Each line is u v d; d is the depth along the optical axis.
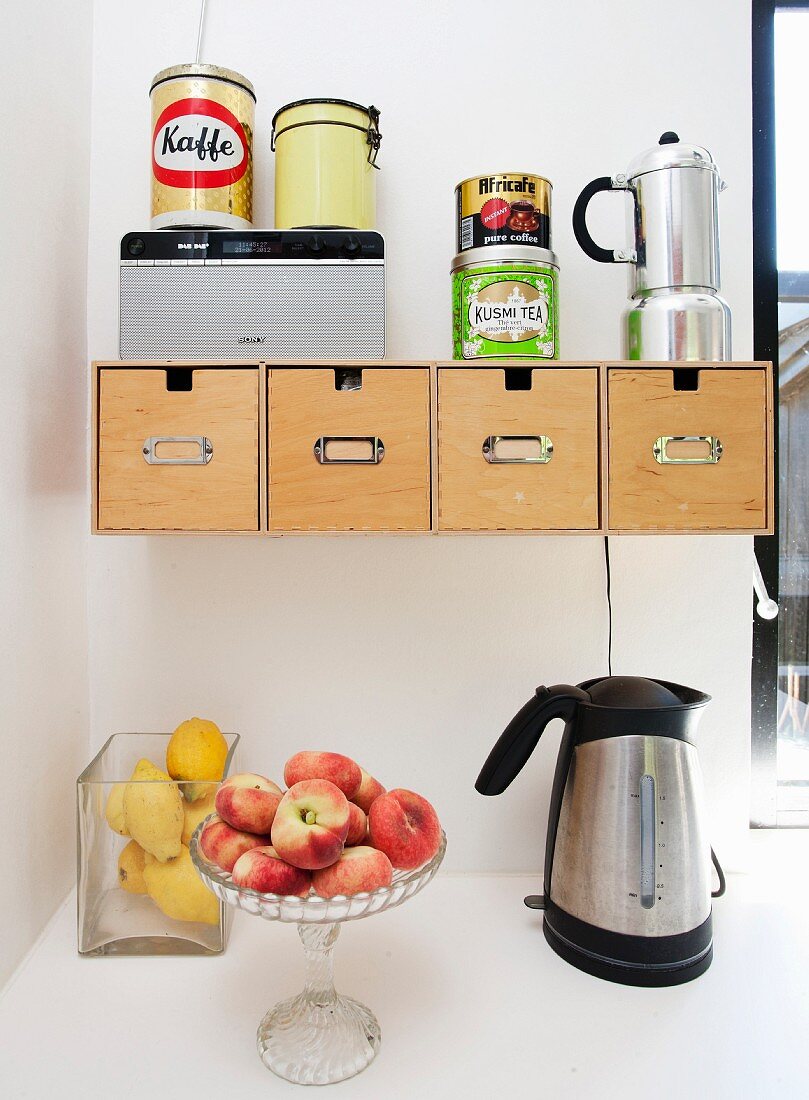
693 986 0.87
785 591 1.25
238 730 1.10
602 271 1.09
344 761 0.77
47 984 0.86
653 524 0.87
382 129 1.09
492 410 0.86
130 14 1.08
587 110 1.09
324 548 1.10
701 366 0.87
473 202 0.90
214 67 0.91
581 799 0.90
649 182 0.91
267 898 0.66
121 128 1.08
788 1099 0.71
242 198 0.93
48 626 0.96
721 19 1.09
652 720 0.87
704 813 0.90
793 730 1.25
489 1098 0.71
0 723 0.83
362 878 0.67
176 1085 0.72
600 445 0.87
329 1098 0.71
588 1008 0.83
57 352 0.98
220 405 0.86
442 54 1.09
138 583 1.09
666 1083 0.73
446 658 1.11
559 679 1.11
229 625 1.10
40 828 0.94
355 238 0.89
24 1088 0.71
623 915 0.86
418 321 1.09
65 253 1.00
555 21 1.09
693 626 1.11
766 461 0.88
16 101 0.85
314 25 1.08
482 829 1.12
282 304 0.89
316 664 1.10
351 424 0.86
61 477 0.99
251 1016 0.82
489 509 0.86
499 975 0.88
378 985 0.86
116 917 0.92
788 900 1.05
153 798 0.89
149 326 0.89
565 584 1.11
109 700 1.10
